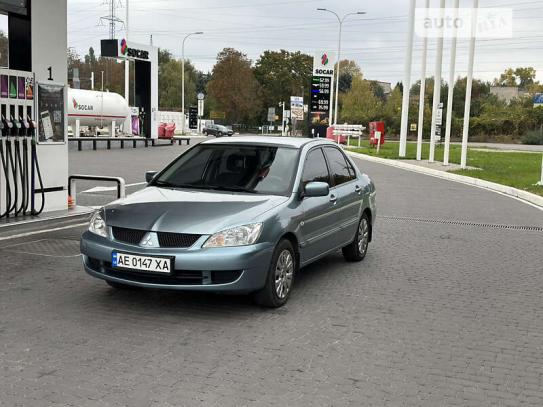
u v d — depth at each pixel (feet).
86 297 18.75
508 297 20.40
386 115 268.62
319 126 151.94
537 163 99.40
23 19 31.58
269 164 20.45
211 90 307.37
